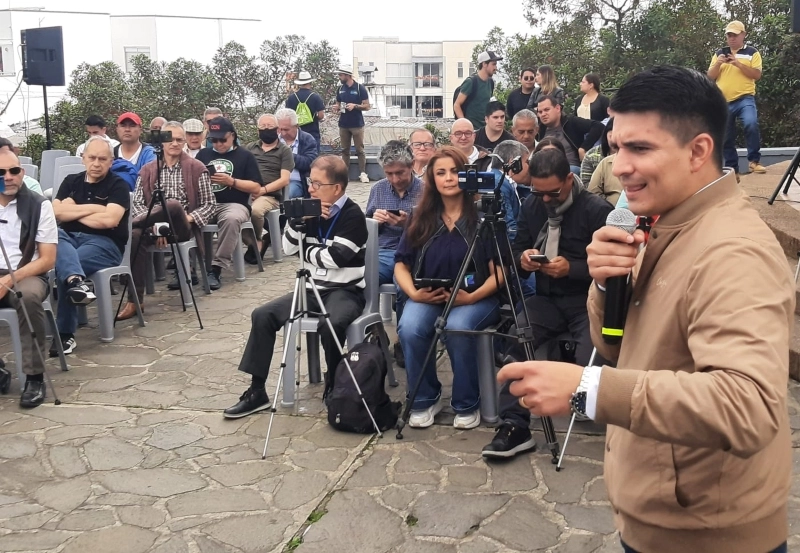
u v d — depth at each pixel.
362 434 3.75
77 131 13.44
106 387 4.45
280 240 7.74
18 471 3.43
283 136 8.30
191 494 3.21
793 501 3.00
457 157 3.80
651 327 1.33
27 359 4.18
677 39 14.05
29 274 4.35
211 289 6.68
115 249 5.38
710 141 1.28
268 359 4.02
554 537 2.83
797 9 5.98
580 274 3.74
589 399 1.18
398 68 41.97
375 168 13.36
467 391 3.77
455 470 3.36
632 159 1.30
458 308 3.76
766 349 1.11
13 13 21.11
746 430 1.08
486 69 9.04
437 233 3.82
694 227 1.30
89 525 2.98
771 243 1.23
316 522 2.97
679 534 1.34
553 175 3.63
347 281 4.11
